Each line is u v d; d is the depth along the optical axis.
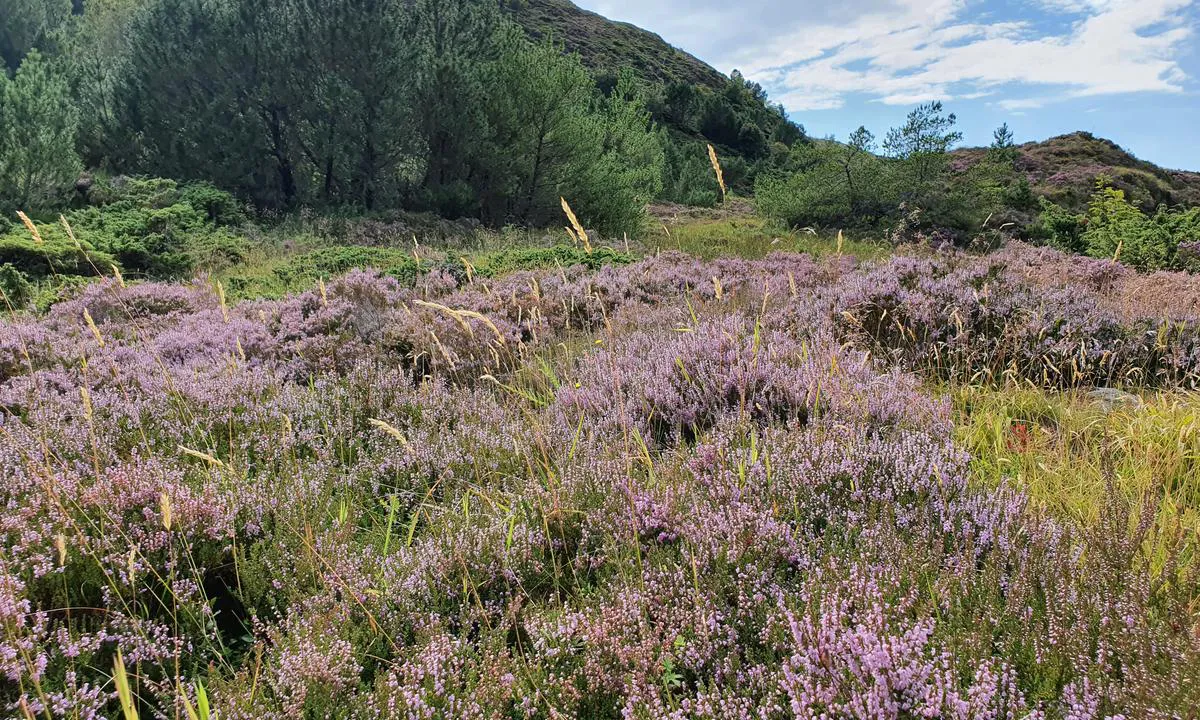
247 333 6.86
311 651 2.17
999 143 33.38
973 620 2.05
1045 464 3.48
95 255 11.33
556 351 6.43
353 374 5.30
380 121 18.19
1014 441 3.75
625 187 21.42
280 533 2.95
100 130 18.27
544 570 2.81
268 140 18.45
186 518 2.81
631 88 32.91
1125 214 17.19
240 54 17.47
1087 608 2.07
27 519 2.78
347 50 17.70
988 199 21.30
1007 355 5.11
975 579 2.33
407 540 3.00
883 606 2.11
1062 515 2.98
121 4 29.77
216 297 9.29
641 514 2.97
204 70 17.59
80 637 2.22
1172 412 3.95
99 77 20.38
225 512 2.97
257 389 4.86
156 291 8.91
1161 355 5.10
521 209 20.78
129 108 17.92
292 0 17.61
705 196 37.56
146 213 14.27
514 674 2.18
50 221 13.36
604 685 2.10
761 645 2.21
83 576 2.50
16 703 1.83
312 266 12.04
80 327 7.17
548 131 20.20
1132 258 13.20
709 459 3.42
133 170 18.03
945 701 1.77
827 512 2.92
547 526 2.94
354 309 7.75
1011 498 2.89
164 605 2.41
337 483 3.64
